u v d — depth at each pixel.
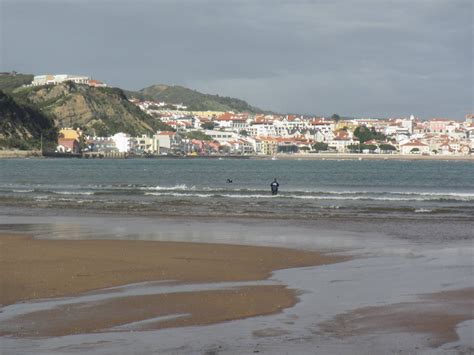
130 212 56.31
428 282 24.78
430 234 40.66
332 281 25.27
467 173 173.38
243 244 36.06
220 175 146.50
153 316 19.97
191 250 33.50
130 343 17.34
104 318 19.73
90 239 38.31
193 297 22.44
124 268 28.09
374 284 24.53
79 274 26.62
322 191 85.62
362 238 38.69
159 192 81.62
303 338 17.69
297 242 36.91
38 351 16.73
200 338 17.73
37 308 20.98
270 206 62.09
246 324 19.09
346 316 19.84
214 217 52.00
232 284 24.81
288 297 22.36
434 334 17.86
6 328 18.75
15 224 46.81
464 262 29.52
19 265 28.66
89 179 121.94
